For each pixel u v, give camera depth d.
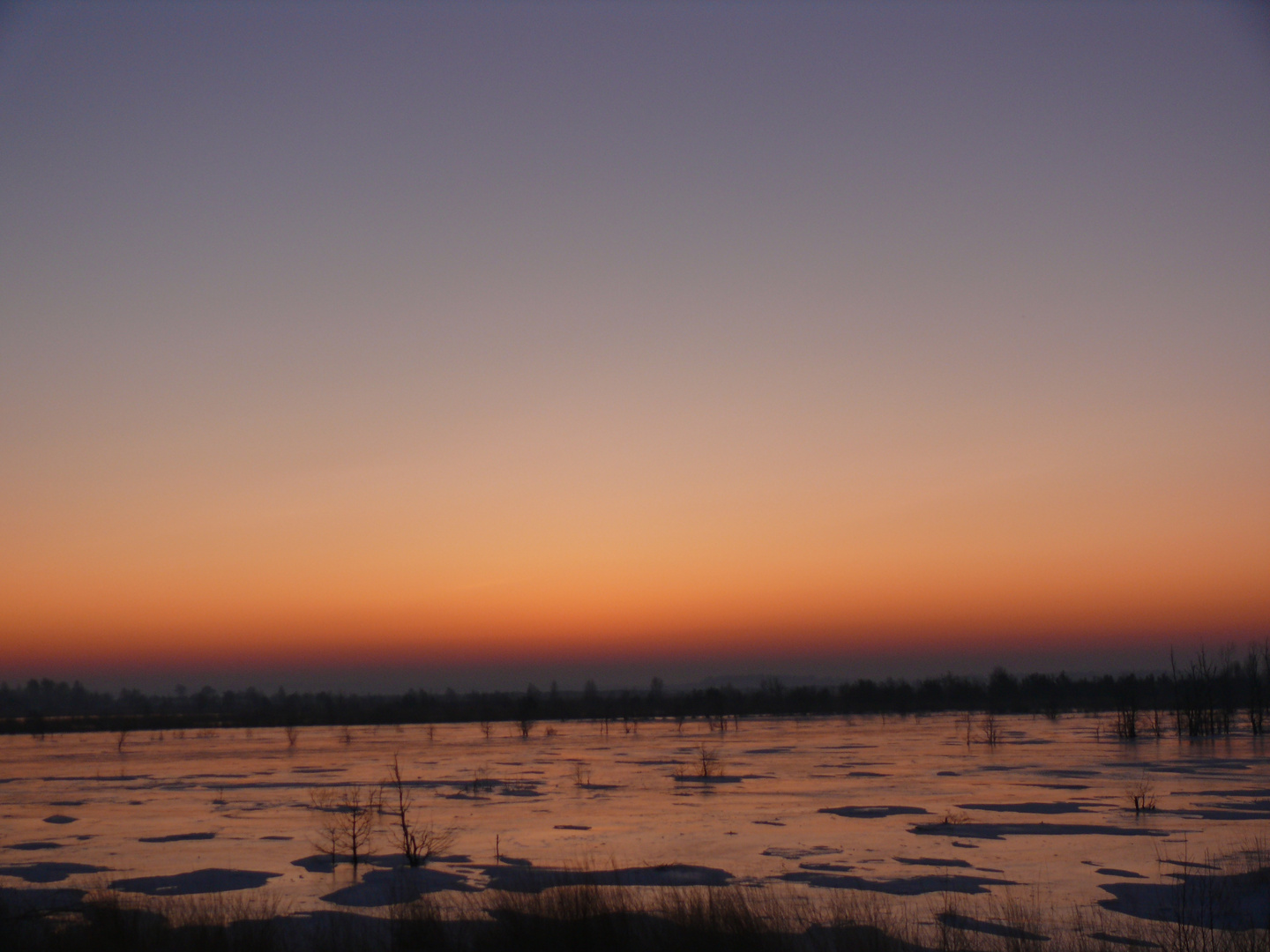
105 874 22.20
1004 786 37.34
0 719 138.75
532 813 31.75
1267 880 19.48
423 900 16.72
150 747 70.19
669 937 13.60
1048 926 15.79
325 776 45.97
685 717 114.06
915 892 18.83
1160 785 36.62
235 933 14.16
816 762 49.44
